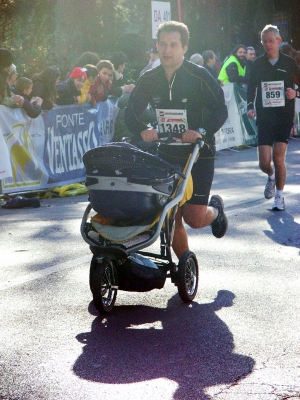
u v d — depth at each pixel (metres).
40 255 6.18
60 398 3.35
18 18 16.97
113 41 20.39
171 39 4.75
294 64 8.22
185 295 4.75
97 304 4.49
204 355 3.88
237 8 22.30
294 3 24.36
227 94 15.07
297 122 17.34
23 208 8.92
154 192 4.46
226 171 11.95
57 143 10.24
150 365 3.74
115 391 3.42
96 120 11.20
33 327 4.34
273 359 3.80
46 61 16.16
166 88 4.90
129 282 4.68
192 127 4.96
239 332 4.23
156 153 5.06
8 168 9.12
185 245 5.12
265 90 8.23
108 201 4.48
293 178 10.75
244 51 15.45
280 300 4.83
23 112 9.52
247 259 5.97
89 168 4.50
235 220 7.66
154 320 4.47
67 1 18.25
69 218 7.96
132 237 4.48
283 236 6.88
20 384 3.51
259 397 3.34
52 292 5.05
